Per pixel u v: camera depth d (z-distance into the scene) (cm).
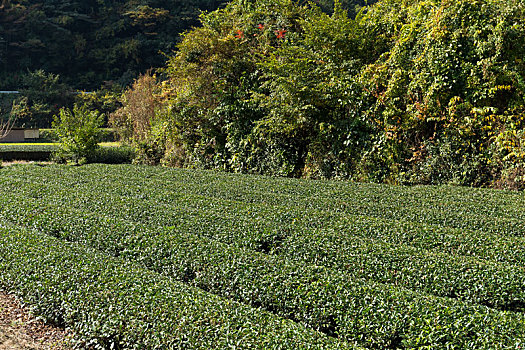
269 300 641
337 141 1523
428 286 679
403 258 729
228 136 1875
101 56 6488
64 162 2488
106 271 671
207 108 1955
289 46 1675
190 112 1991
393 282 701
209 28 1950
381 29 1603
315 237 831
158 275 673
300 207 1069
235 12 2031
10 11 6469
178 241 805
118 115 3161
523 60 1247
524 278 651
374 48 1602
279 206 1066
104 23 6794
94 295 605
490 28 1266
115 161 2511
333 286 620
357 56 1602
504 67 1237
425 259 719
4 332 598
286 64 1548
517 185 1214
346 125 1497
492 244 794
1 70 6238
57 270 679
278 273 668
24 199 1163
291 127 1582
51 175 1675
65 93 5759
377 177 1435
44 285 649
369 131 1462
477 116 1277
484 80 1274
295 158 1680
